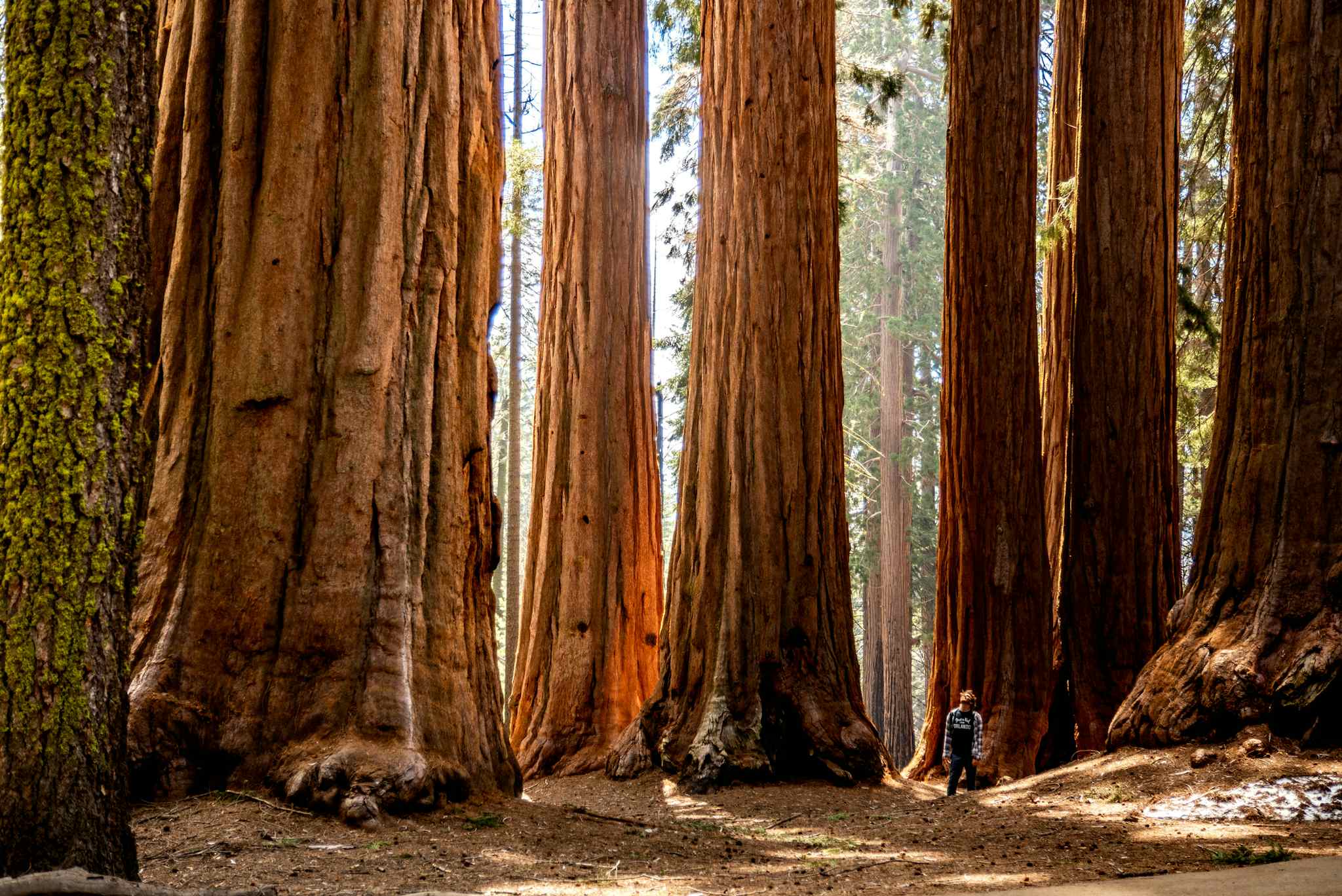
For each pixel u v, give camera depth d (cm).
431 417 753
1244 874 523
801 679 1254
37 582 388
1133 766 866
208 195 736
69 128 408
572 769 1367
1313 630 824
